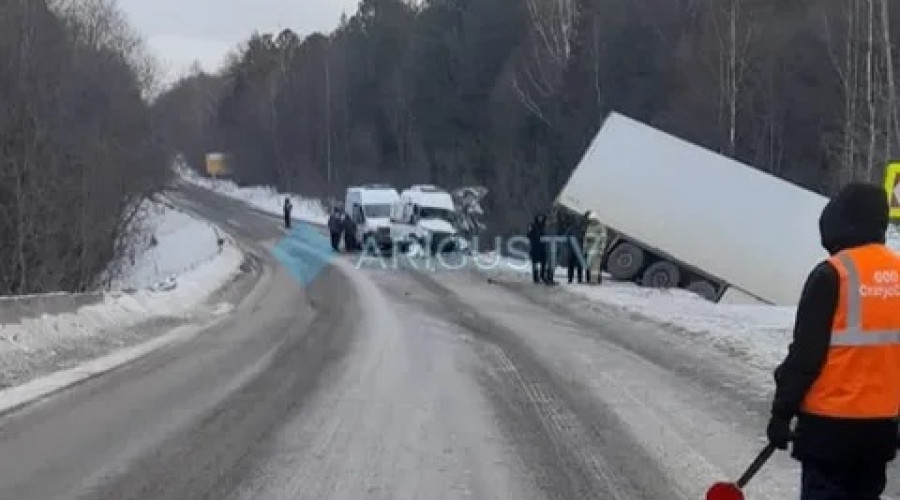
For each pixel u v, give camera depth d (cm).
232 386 1202
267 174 11400
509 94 6844
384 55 9456
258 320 1998
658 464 824
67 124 3216
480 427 965
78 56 4019
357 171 8975
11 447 887
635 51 6028
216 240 5009
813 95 5041
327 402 1096
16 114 2836
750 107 5134
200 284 2716
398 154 8650
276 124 10881
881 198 477
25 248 2750
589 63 6119
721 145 5056
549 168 5994
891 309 463
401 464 828
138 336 1703
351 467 819
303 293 2645
